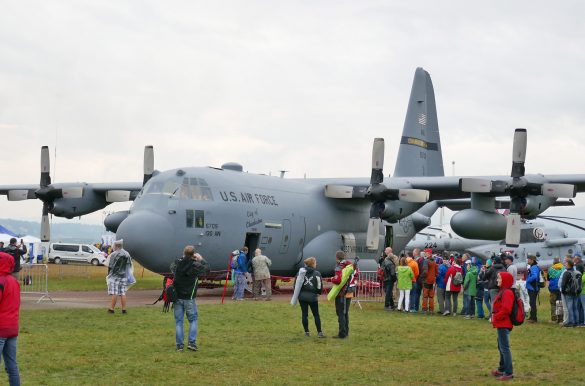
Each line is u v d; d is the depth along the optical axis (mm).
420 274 21672
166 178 24406
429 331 17266
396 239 33750
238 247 25469
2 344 9070
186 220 23719
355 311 21766
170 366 12164
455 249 44469
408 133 36156
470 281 20406
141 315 18484
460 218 25531
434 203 36500
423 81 37250
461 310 22891
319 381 11305
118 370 11773
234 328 16812
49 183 30359
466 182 25156
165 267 23203
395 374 11992
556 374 12195
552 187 24109
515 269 18797
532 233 39469
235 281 24234
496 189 24750
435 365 12875
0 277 9078
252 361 12812
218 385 10859
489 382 11445
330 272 29891
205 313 19406
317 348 14375
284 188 28531
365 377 11695
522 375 12094
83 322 17078
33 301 22688
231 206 25219
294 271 29047
